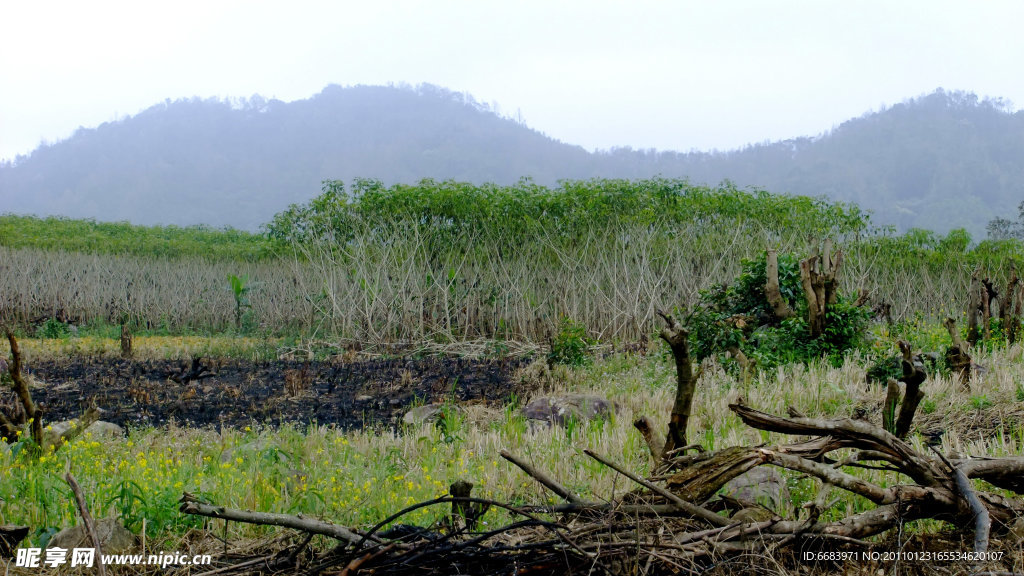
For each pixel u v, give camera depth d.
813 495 5.10
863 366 10.68
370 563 3.69
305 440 8.02
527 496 5.76
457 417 8.87
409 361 16.05
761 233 19.00
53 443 6.95
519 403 10.95
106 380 12.82
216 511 3.85
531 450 7.19
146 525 4.62
